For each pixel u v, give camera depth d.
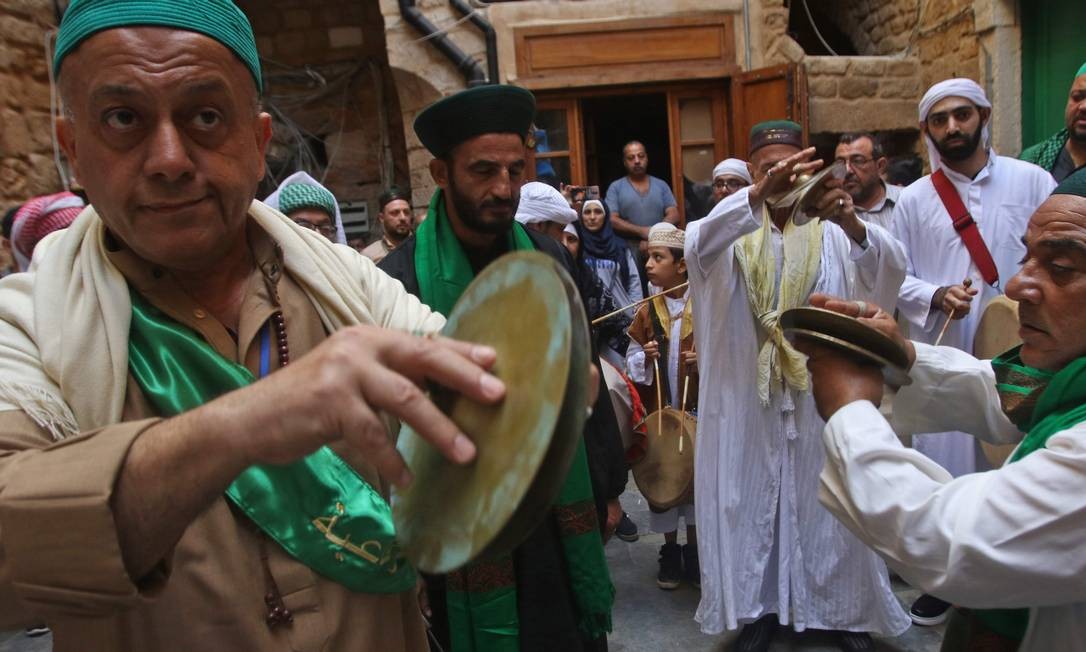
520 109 2.09
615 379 3.32
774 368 2.87
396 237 5.05
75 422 0.82
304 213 3.82
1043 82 6.50
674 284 3.92
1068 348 1.16
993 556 1.02
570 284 0.65
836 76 7.56
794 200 2.51
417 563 0.74
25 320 0.85
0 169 5.10
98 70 0.81
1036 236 1.18
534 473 0.60
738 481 2.93
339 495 0.91
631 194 6.92
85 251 0.90
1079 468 0.99
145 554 0.67
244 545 0.87
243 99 0.90
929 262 3.39
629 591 3.62
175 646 0.84
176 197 0.85
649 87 7.53
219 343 0.94
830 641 3.03
